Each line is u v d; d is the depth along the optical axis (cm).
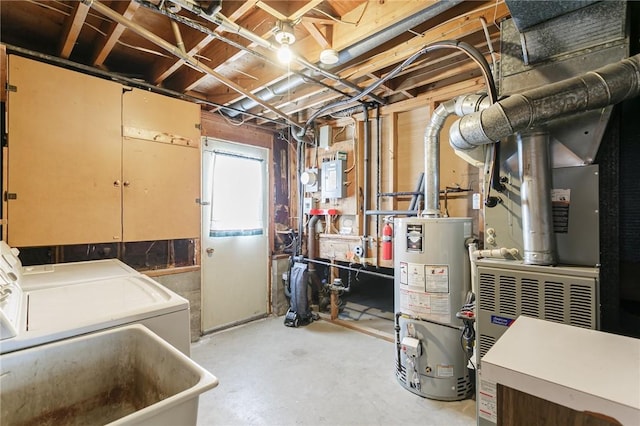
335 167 373
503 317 155
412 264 236
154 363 106
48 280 181
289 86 293
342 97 339
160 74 281
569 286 138
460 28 205
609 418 74
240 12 186
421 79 285
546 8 141
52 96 234
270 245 422
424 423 198
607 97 130
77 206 245
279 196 450
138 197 278
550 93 139
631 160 149
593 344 102
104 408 113
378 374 258
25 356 100
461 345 223
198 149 319
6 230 216
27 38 248
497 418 92
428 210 244
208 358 286
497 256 168
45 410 103
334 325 372
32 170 226
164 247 331
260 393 230
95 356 113
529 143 155
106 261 255
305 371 262
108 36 225
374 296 486
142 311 132
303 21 205
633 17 145
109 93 261
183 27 235
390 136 336
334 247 386
